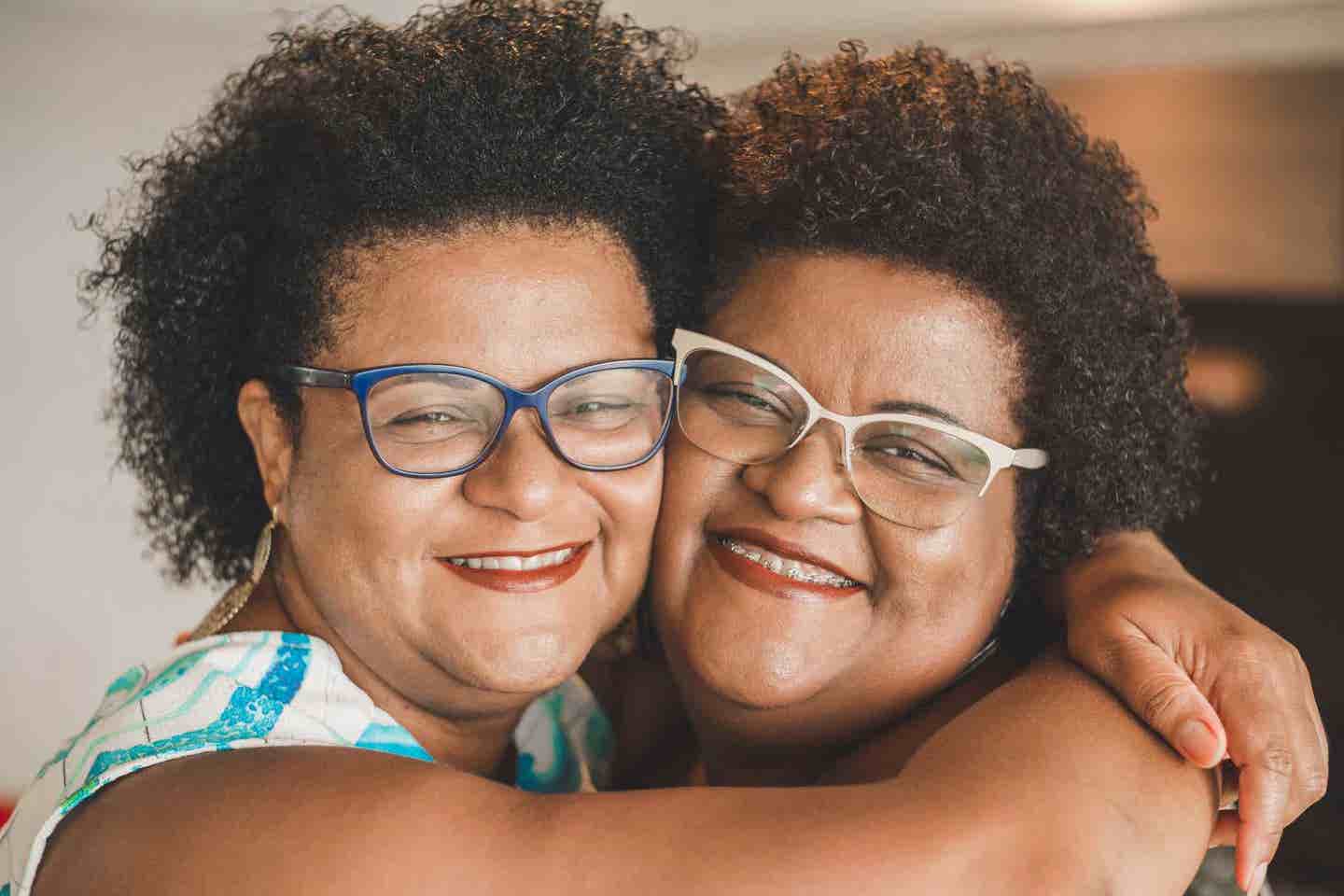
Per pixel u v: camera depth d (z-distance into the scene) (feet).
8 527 16.30
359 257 4.58
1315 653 14.37
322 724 4.66
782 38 14.85
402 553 4.63
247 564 5.56
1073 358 5.07
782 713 5.36
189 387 5.23
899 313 4.91
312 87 4.97
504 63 4.69
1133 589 4.98
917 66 5.39
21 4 16.46
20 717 15.93
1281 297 14.24
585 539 4.87
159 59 16.83
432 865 3.76
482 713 5.21
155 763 4.34
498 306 4.56
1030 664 4.98
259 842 3.84
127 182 16.75
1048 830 3.92
